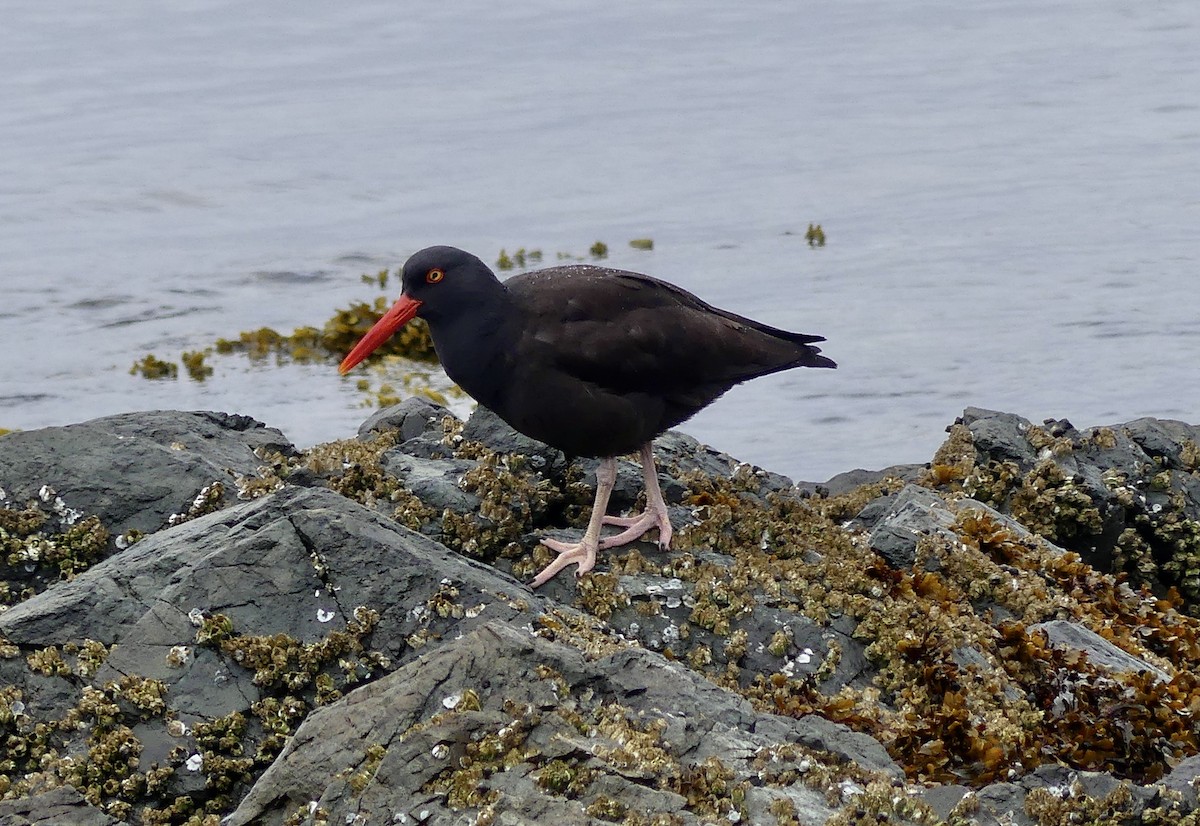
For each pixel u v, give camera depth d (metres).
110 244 27.91
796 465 17.14
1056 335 21.19
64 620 9.38
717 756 7.80
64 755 8.74
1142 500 13.72
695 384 11.37
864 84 40.44
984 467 13.81
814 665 9.93
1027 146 33.28
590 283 11.20
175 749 8.71
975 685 9.80
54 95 40.41
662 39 46.59
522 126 36.75
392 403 19.56
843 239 26.67
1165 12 48.28
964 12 49.62
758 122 36.53
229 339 22.34
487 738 7.64
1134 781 9.49
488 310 10.99
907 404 18.89
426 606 9.32
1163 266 24.22
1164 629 11.89
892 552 11.57
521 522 11.23
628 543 11.02
